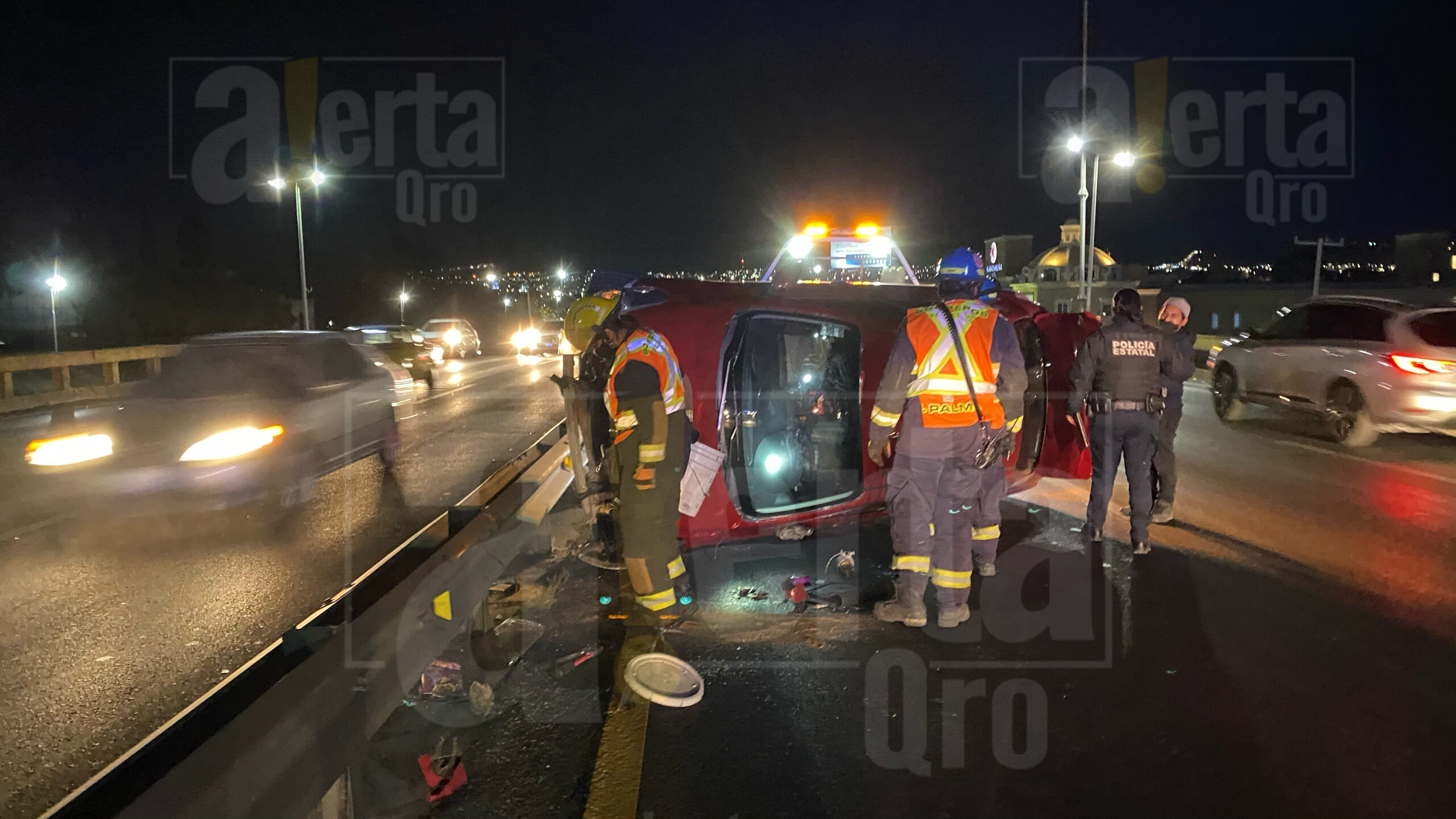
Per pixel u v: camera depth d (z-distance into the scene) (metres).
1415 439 10.48
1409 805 2.93
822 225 11.59
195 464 6.21
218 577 5.43
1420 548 5.76
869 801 3.00
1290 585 5.07
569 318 5.64
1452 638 4.29
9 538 6.26
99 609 4.87
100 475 5.99
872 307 5.61
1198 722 3.51
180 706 3.69
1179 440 10.39
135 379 24.23
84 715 3.61
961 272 4.41
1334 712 3.57
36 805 2.96
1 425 13.92
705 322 5.12
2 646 4.34
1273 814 2.90
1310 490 7.52
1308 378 10.27
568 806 3.00
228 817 1.75
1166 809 2.93
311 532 6.57
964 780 3.12
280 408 6.98
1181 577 5.21
